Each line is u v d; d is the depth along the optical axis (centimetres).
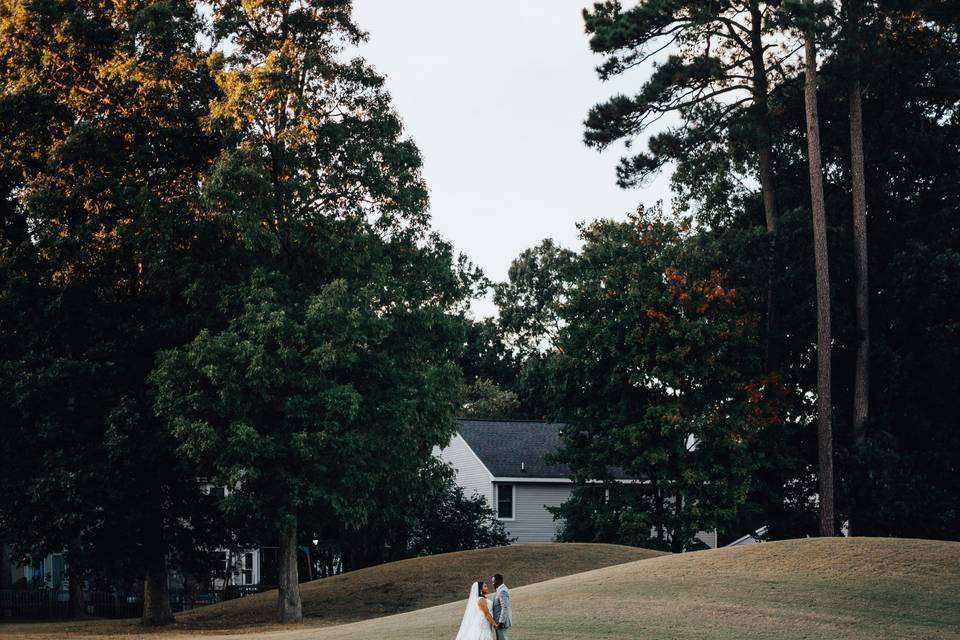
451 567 4275
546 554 4359
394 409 3488
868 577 2672
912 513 4319
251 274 3478
